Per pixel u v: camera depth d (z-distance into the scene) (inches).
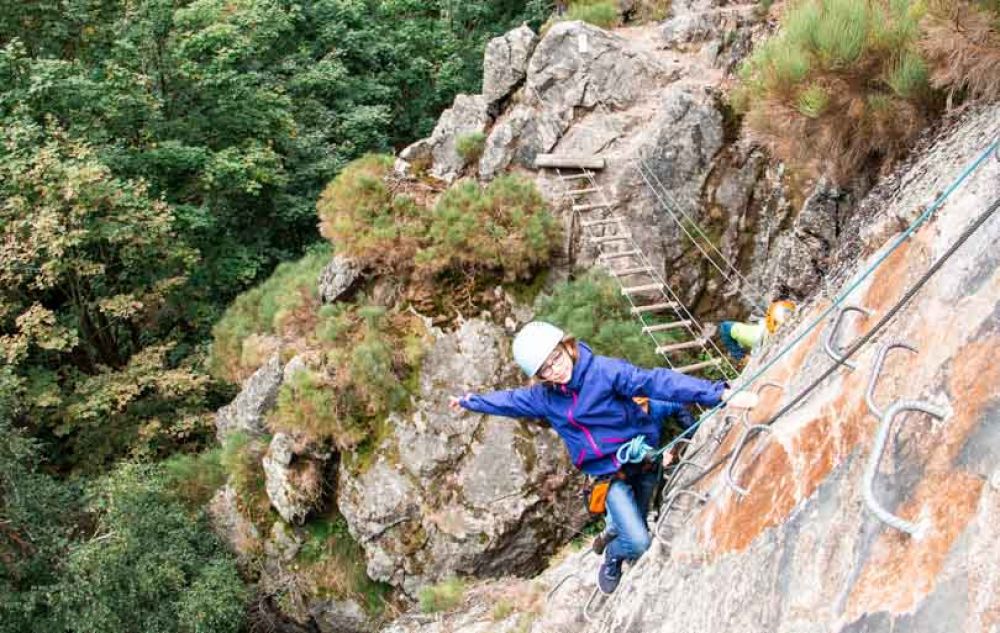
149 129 619.8
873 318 129.4
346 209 446.0
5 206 528.4
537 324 141.9
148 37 624.4
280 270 587.8
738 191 424.2
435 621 347.3
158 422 566.3
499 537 390.9
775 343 194.4
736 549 123.3
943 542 77.9
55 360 616.7
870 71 227.5
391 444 407.8
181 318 666.2
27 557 441.7
